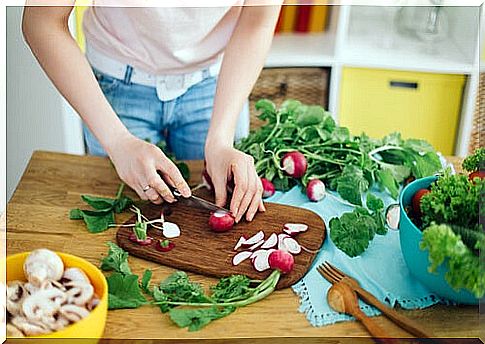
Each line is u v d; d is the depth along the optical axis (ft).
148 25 4.01
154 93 4.36
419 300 2.85
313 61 6.13
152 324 2.71
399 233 3.05
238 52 3.83
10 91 5.54
